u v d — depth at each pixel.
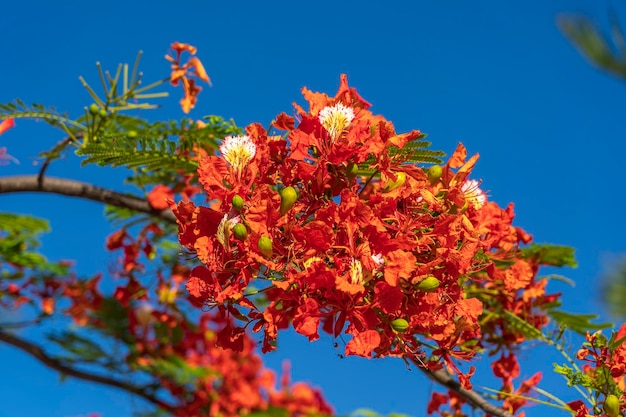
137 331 3.21
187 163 1.97
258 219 1.48
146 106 2.04
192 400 3.29
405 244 1.46
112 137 1.91
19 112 1.97
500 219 1.66
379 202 1.50
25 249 3.02
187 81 2.08
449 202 1.54
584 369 1.78
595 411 1.67
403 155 1.56
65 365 3.01
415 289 1.51
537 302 1.97
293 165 1.54
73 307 3.22
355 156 1.52
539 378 1.85
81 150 1.88
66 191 2.13
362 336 1.46
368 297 1.49
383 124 1.50
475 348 1.79
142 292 2.63
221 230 1.49
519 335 1.94
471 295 1.94
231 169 1.53
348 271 1.46
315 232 1.46
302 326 1.44
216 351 3.41
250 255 1.47
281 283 1.45
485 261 1.72
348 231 1.46
